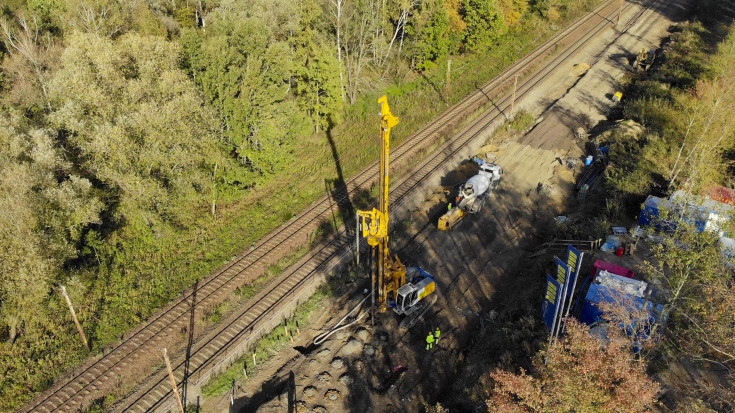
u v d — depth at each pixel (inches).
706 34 3309.5
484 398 1243.2
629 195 1907.0
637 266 1590.8
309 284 1648.6
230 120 1895.9
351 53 2827.3
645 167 2006.6
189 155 1720.0
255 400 1334.9
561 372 916.0
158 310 1535.4
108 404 1266.0
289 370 1407.5
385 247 1485.0
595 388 884.6
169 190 1788.9
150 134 1616.6
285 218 1937.7
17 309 1380.4
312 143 2415.1
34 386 1299.2
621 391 869.8
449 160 2319.1
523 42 3472.0
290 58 2204.7
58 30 2566.4
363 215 1434.5
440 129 2511.1
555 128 2573.8
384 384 1376.7
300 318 1581.0
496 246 1863.9
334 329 1530.5
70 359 1370.6
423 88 2962.6
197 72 1937.7
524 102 2797.7
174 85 1706.4
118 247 1721.2
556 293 1248.8
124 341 1430.9
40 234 1347.2
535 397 919.0
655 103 2439.7
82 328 1450.5
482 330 1494.8
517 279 1684.3
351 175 2204.7
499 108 2731.3
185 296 1589.6
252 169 2063.2
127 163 1600.6
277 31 2405.3
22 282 1301.7
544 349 1264.8
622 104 2709.2
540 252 1770.4
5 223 1298.0
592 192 2076.8
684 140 1991.9
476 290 1675.7
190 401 1301.7
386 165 1363.2
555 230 1844.2
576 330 978.7
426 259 1819.6
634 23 3789.4
